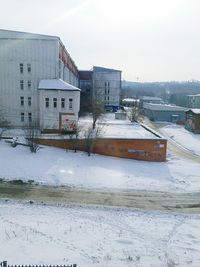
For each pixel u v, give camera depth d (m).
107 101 99.44
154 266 12.81
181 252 14.83
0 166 30.38
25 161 32.38
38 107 49.72
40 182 27.62
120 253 13.92
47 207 21.19
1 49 48.59
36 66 49.12
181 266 13.09
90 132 39.19
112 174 31.20
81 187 27.20
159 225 18.88
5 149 35.62
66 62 63.06
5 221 17.08
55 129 45.31
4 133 44.00
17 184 26.83
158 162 38.41
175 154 43.94
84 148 38.31
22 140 39.03
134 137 39.06
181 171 34.38
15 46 48.59
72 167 32.22
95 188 27.17
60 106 45.22
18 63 48.94
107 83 98.88
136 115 68.12
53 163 32.81
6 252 12.74
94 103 74.00
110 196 25.55
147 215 20.97
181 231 18.03
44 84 46.44
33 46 48.78
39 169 30.61
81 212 20.52
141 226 18.41
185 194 27.09
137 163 36.81
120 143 38.44
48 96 45.06
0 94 49.44
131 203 24.31
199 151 46.22
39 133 42.81
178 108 79.38
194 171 34.66
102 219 19.25
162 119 79.12
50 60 49.19
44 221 17.78
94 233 16.44
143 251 14.48
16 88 49.47
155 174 32.66
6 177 28.09
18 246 13.48
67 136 39.69
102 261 12.77
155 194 26.67
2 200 22.11
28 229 15.95
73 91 45.12
